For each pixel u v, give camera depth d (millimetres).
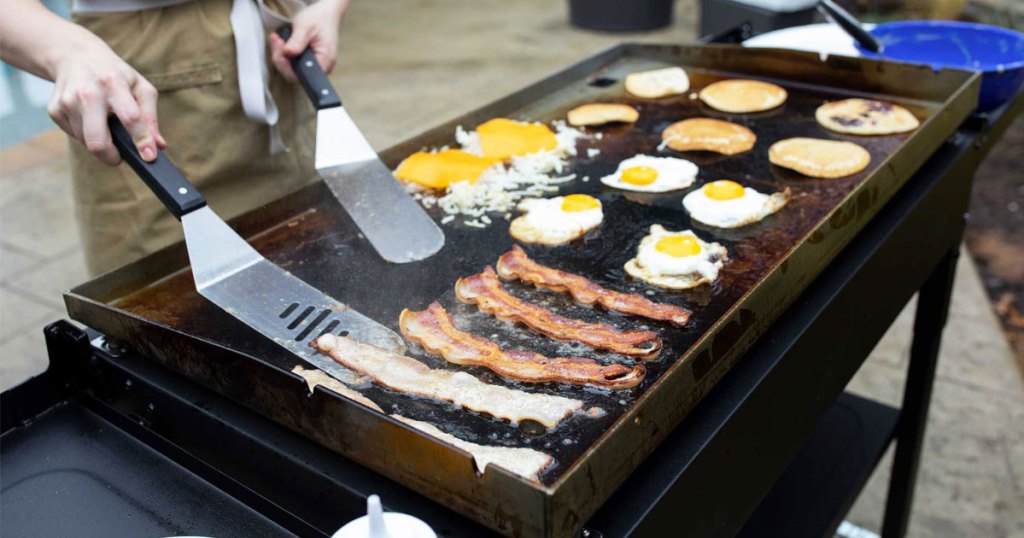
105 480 955
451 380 920
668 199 1374
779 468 1090
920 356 1744
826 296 1120
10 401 1007
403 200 1307
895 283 1350
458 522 798
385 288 1146
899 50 2010
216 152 1567
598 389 913
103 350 1049
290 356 988
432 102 4387
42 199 3498
